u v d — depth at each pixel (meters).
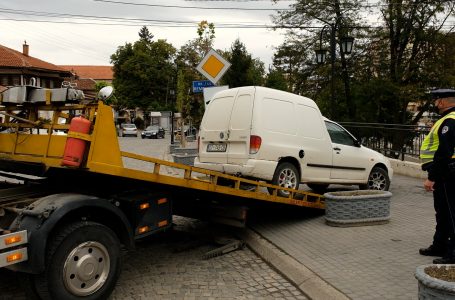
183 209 6.77
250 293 4.86
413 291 4.56
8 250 3.84
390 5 27.09
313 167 8.55
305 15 28.02
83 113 4.79
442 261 5.23
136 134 57.88
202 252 6.45
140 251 6.46
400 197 10.16
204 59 10.09
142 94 75.38
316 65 28.86
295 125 8.22
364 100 27.86
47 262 4.02
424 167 5.59
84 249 4.25
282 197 7.50
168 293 4.83
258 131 7.58
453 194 5.20
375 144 17.25
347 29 27.66
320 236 6.82
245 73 45.66
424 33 27.59
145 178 5.11
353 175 9.50
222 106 8.24
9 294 4.72
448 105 5.43
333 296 4.51
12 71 47.59
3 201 4.77
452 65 28.03
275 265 5.69
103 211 4.58
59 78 53.38
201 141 8.50
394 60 28.14
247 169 7.52
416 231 6.96
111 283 4.48
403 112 28.02
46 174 5.33
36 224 4.00
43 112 5.20
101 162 4.61
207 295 4.79
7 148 5.47
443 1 26.50
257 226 7.64
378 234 6.83
